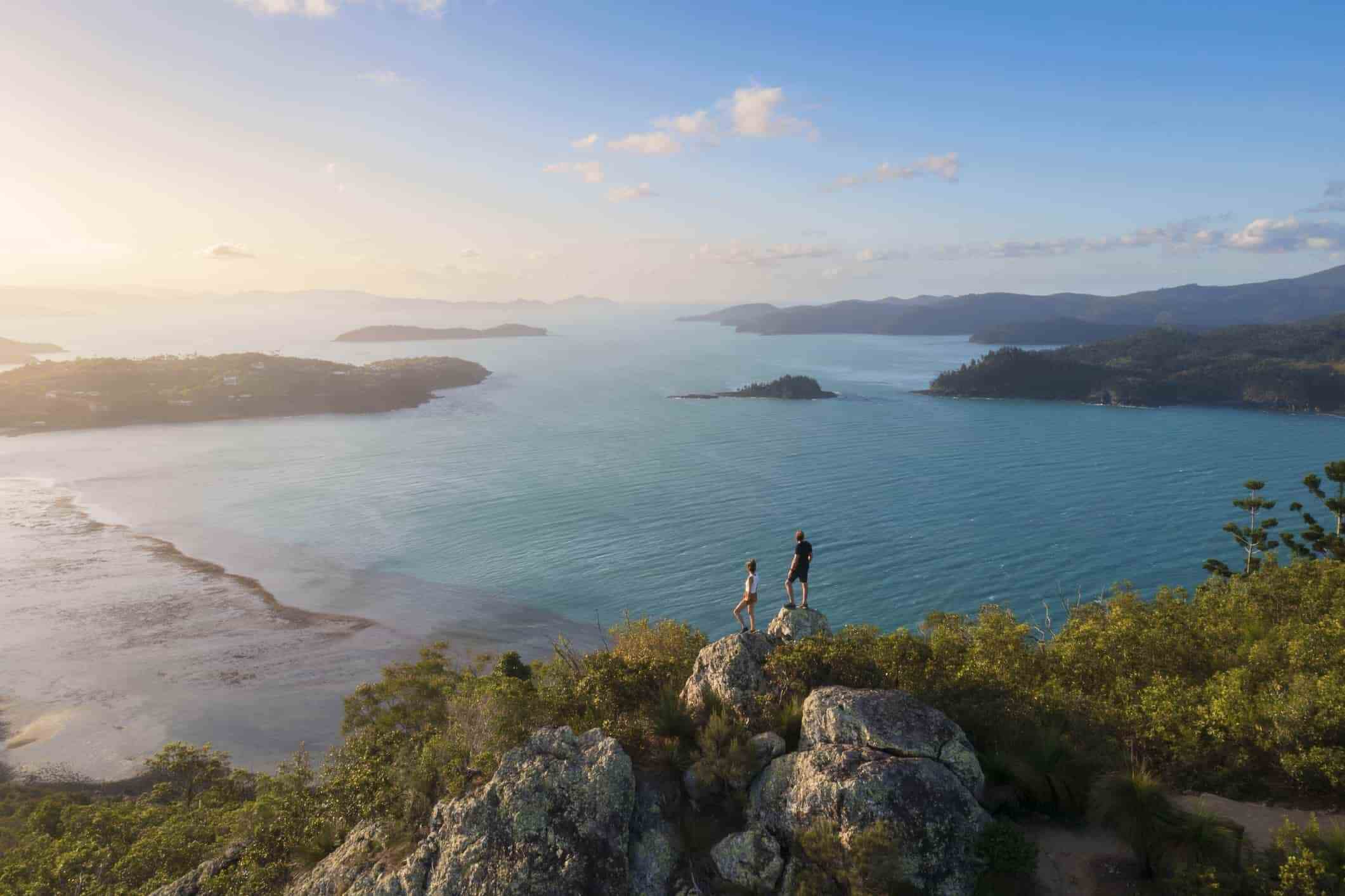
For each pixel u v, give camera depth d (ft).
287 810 88.48
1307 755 61.93
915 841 53.47
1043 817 60.59
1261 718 67.26
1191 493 590.55
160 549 450.71
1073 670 85.25
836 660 71.82
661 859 59.06
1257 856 52.70
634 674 77.77
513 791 62.39
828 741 61.05
